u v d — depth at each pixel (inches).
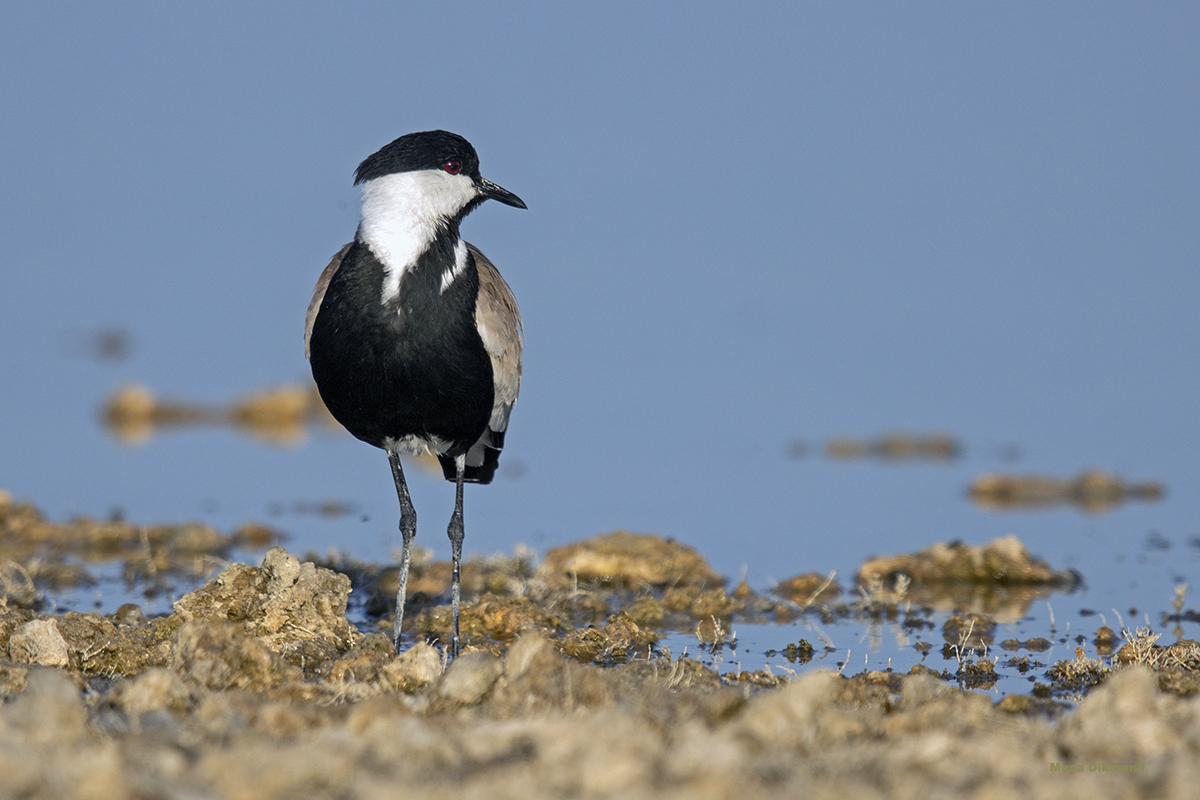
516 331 557.3
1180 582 704.4
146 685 387.5
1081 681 492.7
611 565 713.0
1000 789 289.0
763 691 453.7
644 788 290.4
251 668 440.5
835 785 295.4
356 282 504.7
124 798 277.4
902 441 1208.2
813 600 659.4
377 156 510.0
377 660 471.2
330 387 520.4
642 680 438.0
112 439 1273.4
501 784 289.6
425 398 514.6
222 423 1427.2
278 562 533.6
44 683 382.3
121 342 1847.9
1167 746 342.3
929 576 713.6
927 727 371.6
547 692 393.4
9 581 642.8
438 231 509.0
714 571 730.8
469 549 796.6
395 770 309.0
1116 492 996.6
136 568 717.9
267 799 289.1
